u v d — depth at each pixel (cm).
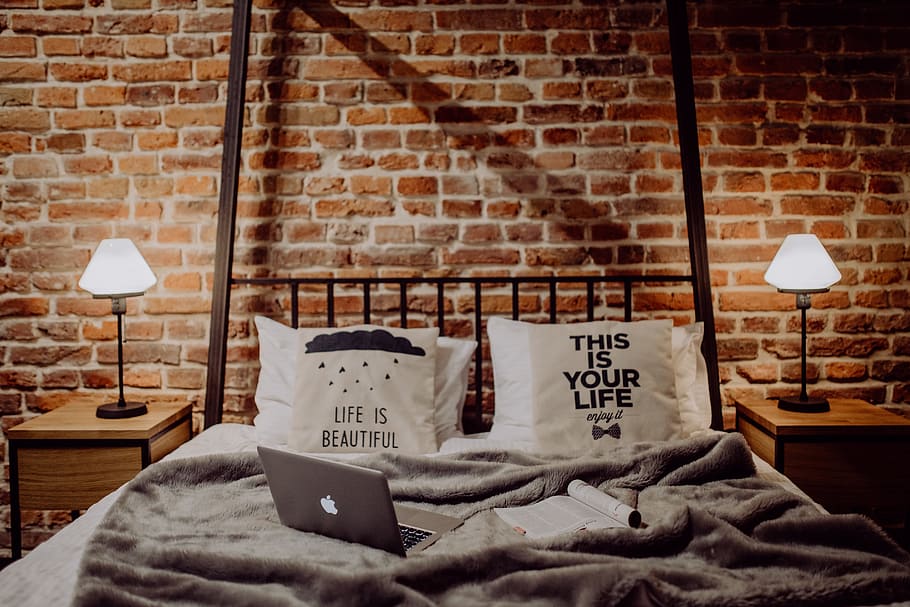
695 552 145
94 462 229
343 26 269
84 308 273
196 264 273
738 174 271
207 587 127
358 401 222
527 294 274
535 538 152
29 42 267
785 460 232
